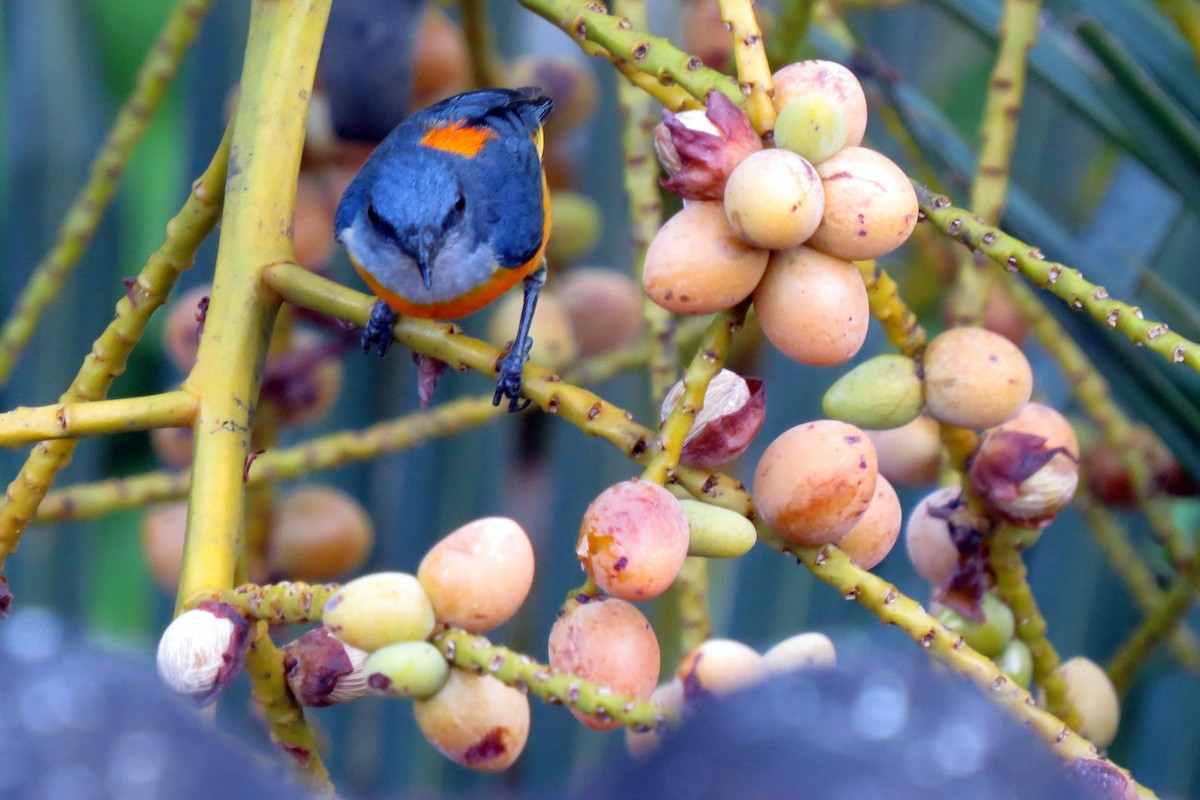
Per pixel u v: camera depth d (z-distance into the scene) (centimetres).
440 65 142
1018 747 83
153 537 134
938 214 119
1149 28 130
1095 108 132
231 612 115
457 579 115
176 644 115
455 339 121
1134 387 129
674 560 116
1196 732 141
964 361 120
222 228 121
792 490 117
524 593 115
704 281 117
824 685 84
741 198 116
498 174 134
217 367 120
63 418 119
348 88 134
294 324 136
